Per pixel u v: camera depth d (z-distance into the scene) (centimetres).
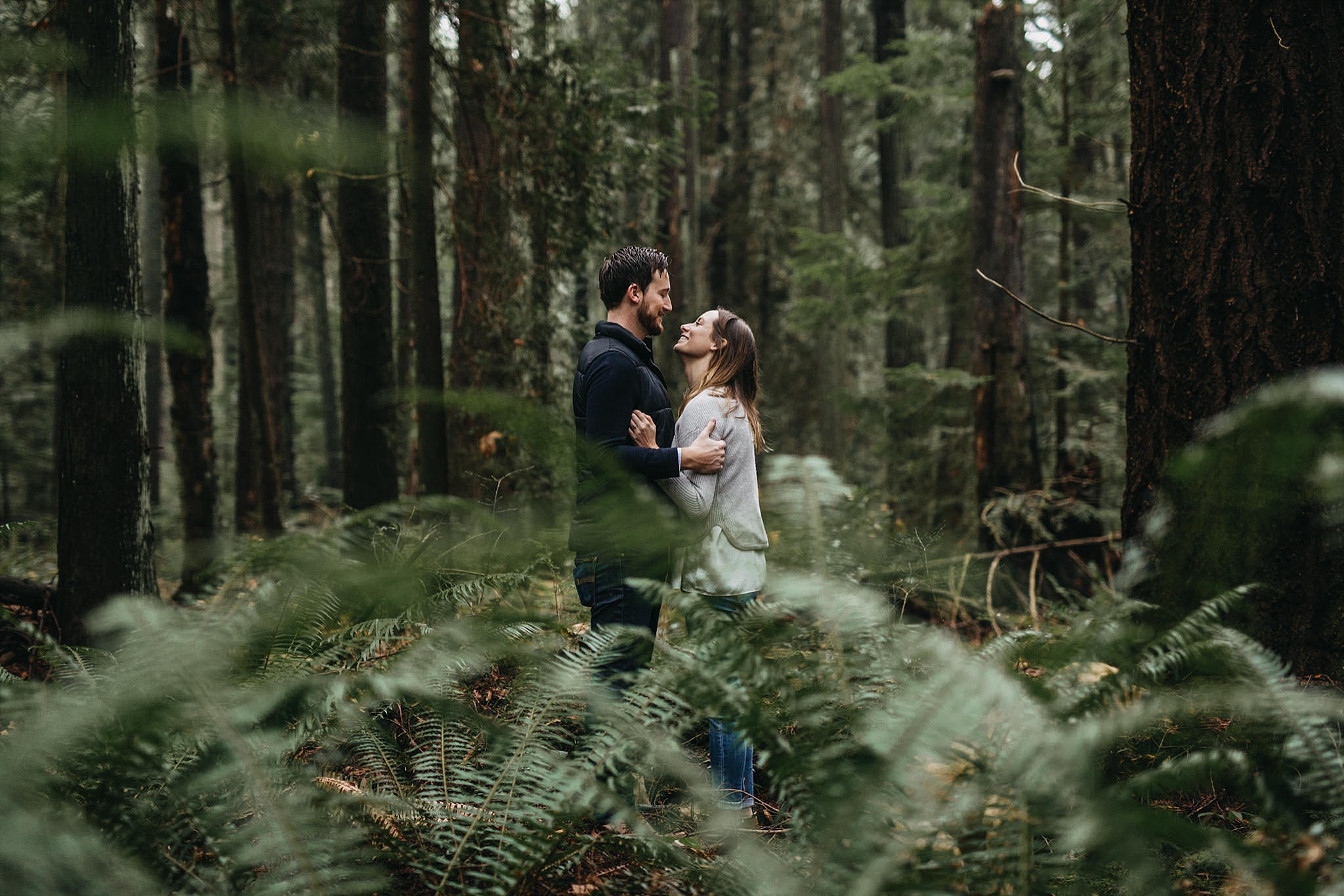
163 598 415
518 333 670
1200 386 253
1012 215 756
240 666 158
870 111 1764
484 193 671
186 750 145
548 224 684
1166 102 262
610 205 756
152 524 356
